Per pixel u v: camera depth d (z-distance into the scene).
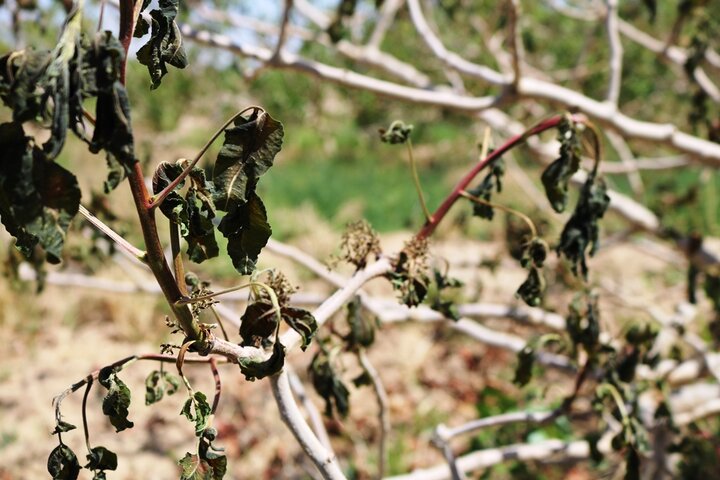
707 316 4.57
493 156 1.41
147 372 5.03
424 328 5.57
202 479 0.94
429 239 1.37
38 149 0.71
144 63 0.90
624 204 2.76
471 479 3.91
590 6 4.00
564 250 1.52
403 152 14.75
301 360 4.82
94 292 6.11
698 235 2.65
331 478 1.10
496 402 4.71
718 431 3.49
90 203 2.35
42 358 5.36
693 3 2.79
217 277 5.79
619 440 1.83
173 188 0.86
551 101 2.39
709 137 2.88
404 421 4.65
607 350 1.92
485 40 3.56
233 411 4.53
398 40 5.14
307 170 14.78
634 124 2.39
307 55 4.45
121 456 4.20
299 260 2.36
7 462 4.09
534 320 2.69
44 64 0.70
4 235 4.30
